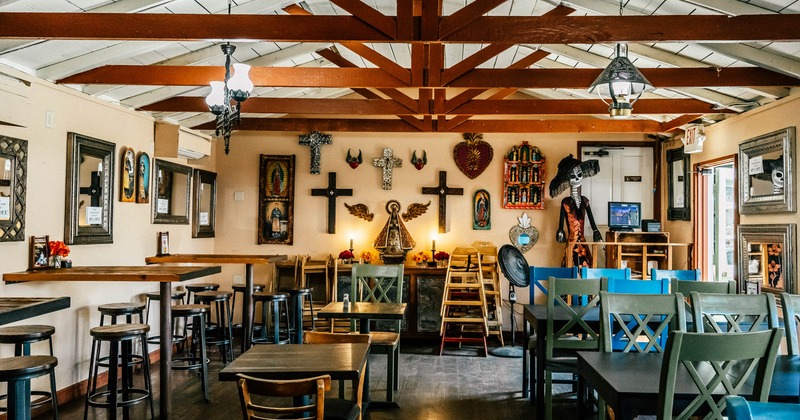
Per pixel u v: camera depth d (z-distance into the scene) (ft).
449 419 16.22
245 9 17.51
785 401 8.82
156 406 17.21
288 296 22.76
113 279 15.25
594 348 15.37
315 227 28.71
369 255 27.94
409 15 13.29
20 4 13.84
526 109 21.36
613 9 16.93
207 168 28.12
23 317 11.27
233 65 15.10
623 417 8.68
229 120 15.70
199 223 26.96
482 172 28.48
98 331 14.69
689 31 13.05
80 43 15.75
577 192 26.99
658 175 27.84
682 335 8.14
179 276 15.30
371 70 17.51
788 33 12.82
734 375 9.93
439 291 26.91
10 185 15.38
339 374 10.22
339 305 18.84
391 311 17.66
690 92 20.65
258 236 28.73
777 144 18.79
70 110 17.88
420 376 20.85
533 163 28.25
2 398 14.14
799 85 16.71
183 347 24.91
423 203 28.53
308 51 21.30
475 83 17.29
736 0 14.37
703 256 24.90
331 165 28.81
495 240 28.37
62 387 17.53
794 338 12.54
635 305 12.34
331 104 21.66
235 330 27.94
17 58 15.43
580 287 15.30
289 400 17.84
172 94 20.83
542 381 15.79
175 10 16.51
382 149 28.73
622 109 14.56
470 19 13.38
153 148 22.77
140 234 22.03
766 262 19.65
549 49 20.85
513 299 26.20
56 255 16.74
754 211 20.11
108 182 19.67
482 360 23.45
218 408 16.98
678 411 8.72
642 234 26.17
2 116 14.61
